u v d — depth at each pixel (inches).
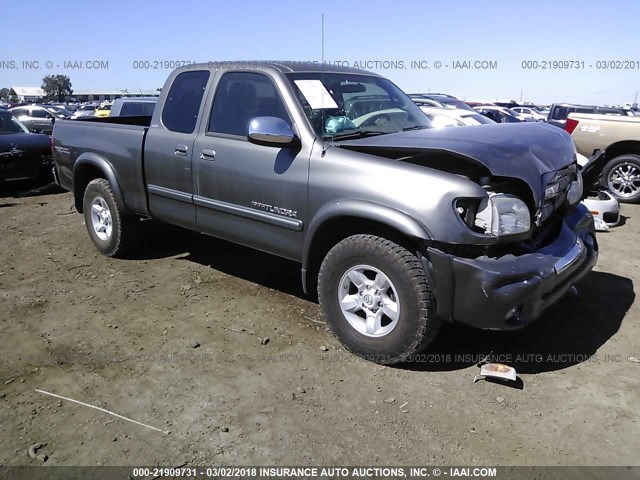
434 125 178.1
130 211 203.3
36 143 365.7
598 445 106.4
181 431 110.6
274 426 112.2
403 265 124.6
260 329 154.6
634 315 161.8
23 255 223.1
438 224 119.5
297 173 143.2
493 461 102.4
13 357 139.1
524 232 123.8
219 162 162.4
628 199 332.2
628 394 122.8
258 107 157.1
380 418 114.8
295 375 131.0
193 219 178.1
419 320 125.0
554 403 119.7
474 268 117.6
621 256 217.8
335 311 140.6
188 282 190.2
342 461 102.5
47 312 165.8
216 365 135.4
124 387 126.0
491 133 140.6
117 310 167.3
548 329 153.3
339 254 136.0
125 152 195.6
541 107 1385.3
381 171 128.8
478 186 121.3
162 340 148.2
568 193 150.7
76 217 291.0
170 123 181.5
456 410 117.5
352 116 158.7
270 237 155.3
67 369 133.6
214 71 170.4
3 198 345.1
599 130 335.6
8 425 112.0
